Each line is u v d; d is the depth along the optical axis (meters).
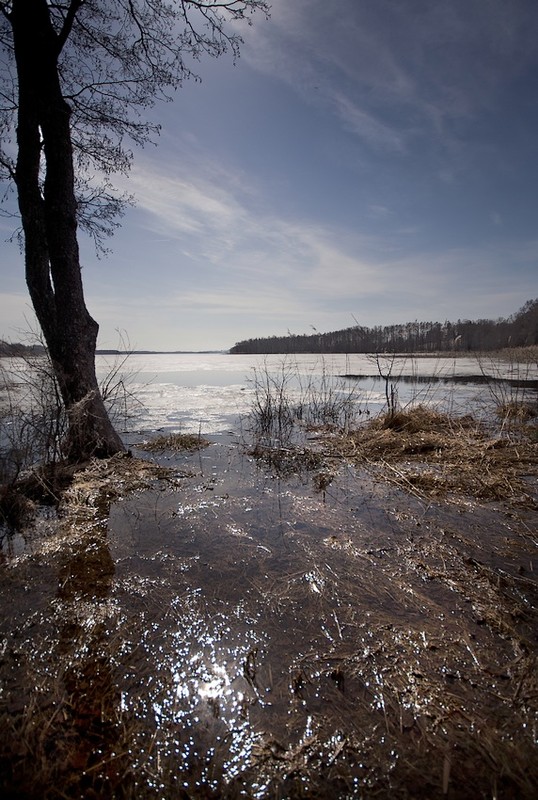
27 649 1.79
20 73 4.44
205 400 11.27
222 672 1.66
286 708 1.50
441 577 2.34
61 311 4.64
